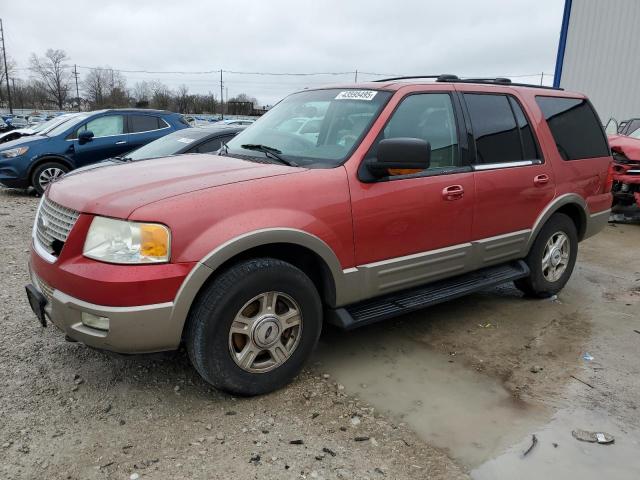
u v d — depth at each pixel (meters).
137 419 2.89
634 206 8.81
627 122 10.96
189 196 2.81
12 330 3.88
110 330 2.66
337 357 3.71
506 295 5.14
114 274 2.62
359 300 3.48
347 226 3.27
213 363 2.89
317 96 4.11
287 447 2.70
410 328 4.26
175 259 2.69
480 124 4.15
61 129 10.22
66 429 2.78
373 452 2.70
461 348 3.93
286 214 3.01
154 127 10.79
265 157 3.62
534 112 4.61
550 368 3.66
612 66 15.39
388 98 3.64
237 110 65.12
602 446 2.80
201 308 2.83
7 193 10.52
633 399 3.27
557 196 4.68
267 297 3.02
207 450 2.66
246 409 3.02
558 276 4.98
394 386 3.34
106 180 3.16
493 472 2.58
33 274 3.15
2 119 38.78
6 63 62.97
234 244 2.81
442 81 4.05
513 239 4.36
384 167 3.27
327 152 3.49
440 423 2.97
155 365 3.46
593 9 15.54
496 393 3.30
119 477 2.45
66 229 2.87
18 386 3.16
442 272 3.90
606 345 4.04
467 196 3.91
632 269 6.21
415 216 3.60
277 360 3.13
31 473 2.46
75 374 3.32
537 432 2.91
